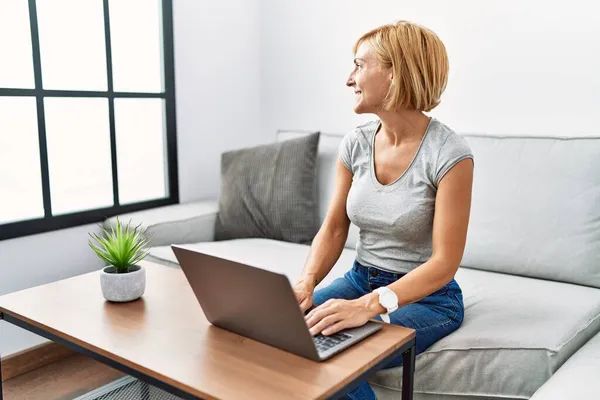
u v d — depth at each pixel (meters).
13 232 2.23
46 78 2.37
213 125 3.01
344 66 2.82
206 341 1.24
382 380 1.53
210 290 1.23
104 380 2.24
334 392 1.05
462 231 1.45
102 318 1.38
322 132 2.90
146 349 1.20
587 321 1.64
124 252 1.51
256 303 1.15
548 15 2.22
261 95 3.20
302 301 1.44
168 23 2.73
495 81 2.38
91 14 2.48
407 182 1.54
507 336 1.51
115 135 2.61
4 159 2.26
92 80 2.52
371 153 1.63
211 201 2.88
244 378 1.07
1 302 1.50
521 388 1.47
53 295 1.55
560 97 2.24
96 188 2.61
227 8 2.97
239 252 2.31
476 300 1.80
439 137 1.51
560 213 2.01
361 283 1.65
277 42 3.06
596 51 2.14
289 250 2.36
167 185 2.87
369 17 2.69
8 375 2.25
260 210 2.54
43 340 2.37
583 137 2.03
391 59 1.47
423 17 2.53
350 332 1.26
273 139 3.18
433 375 1.52
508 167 2.13
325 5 2.83
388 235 1.58
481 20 2.38
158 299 1.51
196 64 2.88
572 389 1.21
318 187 2.57
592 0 2.12
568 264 1.98
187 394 1.05
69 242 2.43
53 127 2.41
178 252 1.21
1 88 2.18
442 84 1.53
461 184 1.46
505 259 2.09
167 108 2.79
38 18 2.30
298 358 1.15
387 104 1.51
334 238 1.70
